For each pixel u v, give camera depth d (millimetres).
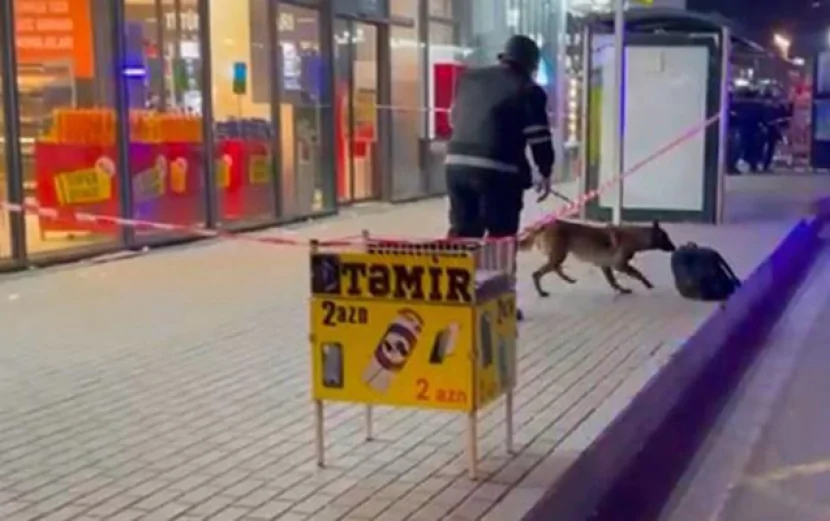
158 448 4871
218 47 12609
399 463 4637
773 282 10539
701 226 13039
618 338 7102
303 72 14258
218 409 5496
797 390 6863
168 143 11773
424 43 17484
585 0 21875
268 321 7688
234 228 12758
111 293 8805
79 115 10625
